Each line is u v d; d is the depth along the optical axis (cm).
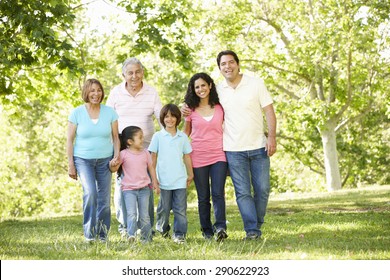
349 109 2541
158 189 693
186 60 1527
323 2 2239
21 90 1630
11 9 1221
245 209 686
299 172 3519
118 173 702
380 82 2341
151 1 1545
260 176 697
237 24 2372
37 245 660
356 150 3250
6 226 1012
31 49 1551
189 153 703
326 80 2406
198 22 2292
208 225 708
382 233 718
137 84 744
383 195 1545
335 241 648
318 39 2119
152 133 760
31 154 3120
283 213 1120
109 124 687
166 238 702
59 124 2942
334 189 2461
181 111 705
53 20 1268
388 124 3384
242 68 2394
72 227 933
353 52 2288
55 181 3077
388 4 1955
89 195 659
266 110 695
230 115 692
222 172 693
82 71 1273
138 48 1441
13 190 2947
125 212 751
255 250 589
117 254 569
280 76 2450
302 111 2300
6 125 2806
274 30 2477
